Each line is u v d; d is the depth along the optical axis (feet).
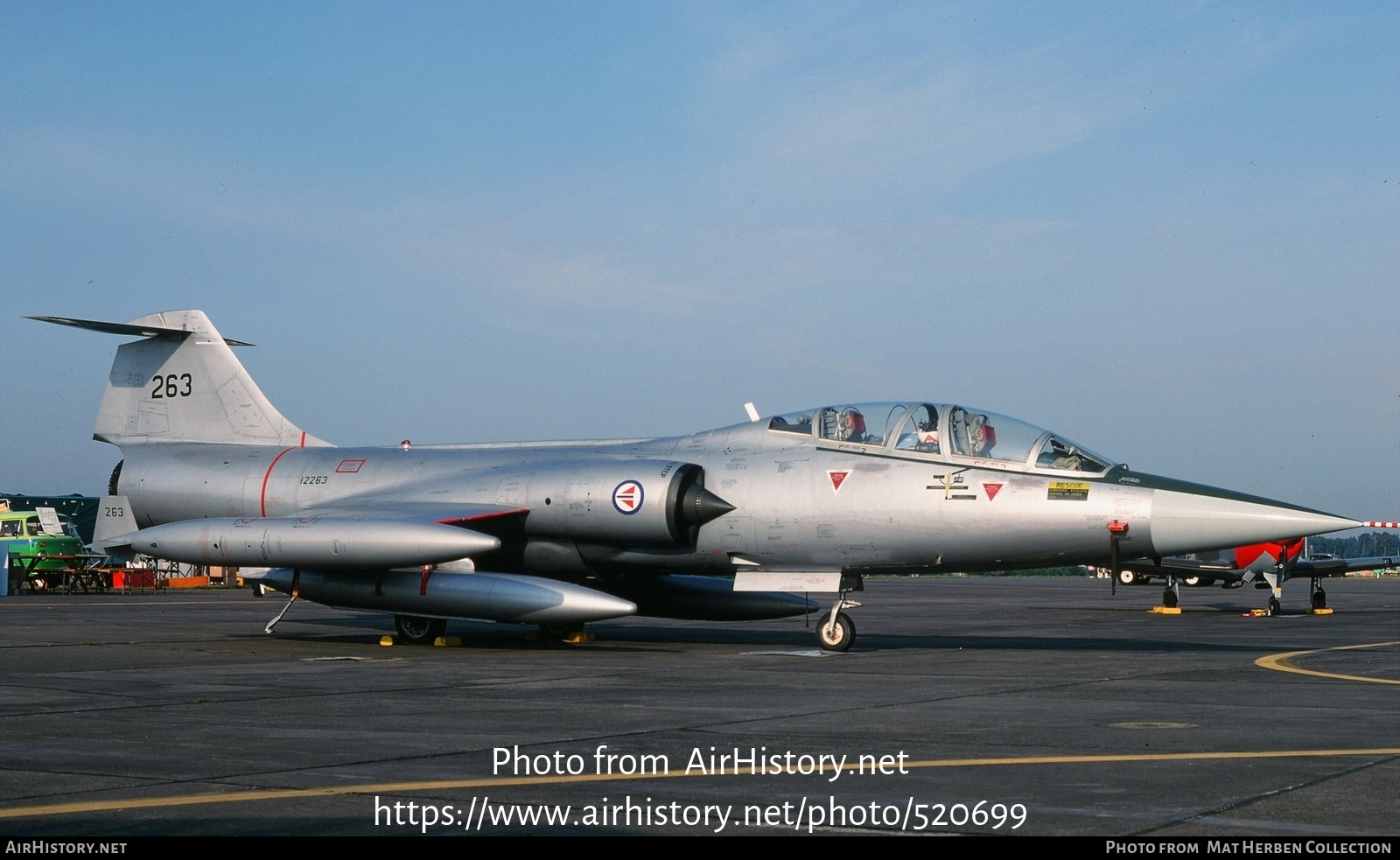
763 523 53.93
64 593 131.75
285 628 70.03
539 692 36.83
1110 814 19.31
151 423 70.85
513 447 63.05
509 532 57.82
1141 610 107.34
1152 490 48.75
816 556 53.88
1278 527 46.55
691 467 55.21
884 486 52.11
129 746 25.96
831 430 54.49
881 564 53.06
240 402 69.56
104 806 19.94
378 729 28.68
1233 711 31.94
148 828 18.48
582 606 51.52
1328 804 19.89
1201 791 21.01
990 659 49.47
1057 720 30.27
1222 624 82.64
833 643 53.36
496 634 64.64
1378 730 28.37
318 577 56.70
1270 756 24.61
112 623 74.02
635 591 62.85
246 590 144.36
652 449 58.59
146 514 67.87
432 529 52.54
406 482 61.57
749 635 65.16
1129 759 24.38
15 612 88.53
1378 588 205.05
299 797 20.68
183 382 70.59
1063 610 105.60
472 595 53.31
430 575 54.70
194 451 68.44
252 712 31.78
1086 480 49.52
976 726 29.12
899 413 53.72
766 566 55.52
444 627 57.21
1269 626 79.10
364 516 55.83
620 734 27.84
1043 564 51.57
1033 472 50.49
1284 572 104.68
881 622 81.56
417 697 35.37
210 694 36.19
